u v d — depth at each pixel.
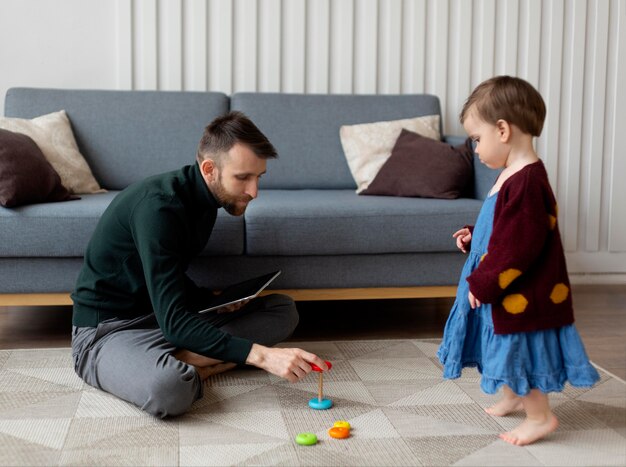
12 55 3.45
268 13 3.56
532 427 1.81
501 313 1.74
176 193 2.07
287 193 3.10
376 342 2.69
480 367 1.91
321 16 3.59
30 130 3.01
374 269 2.76
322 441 1.81
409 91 3.68
